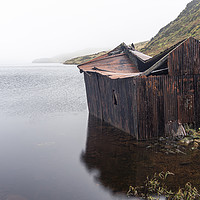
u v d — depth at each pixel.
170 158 7.24
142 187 5.62
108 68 13.13
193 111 9.48
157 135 9.14
